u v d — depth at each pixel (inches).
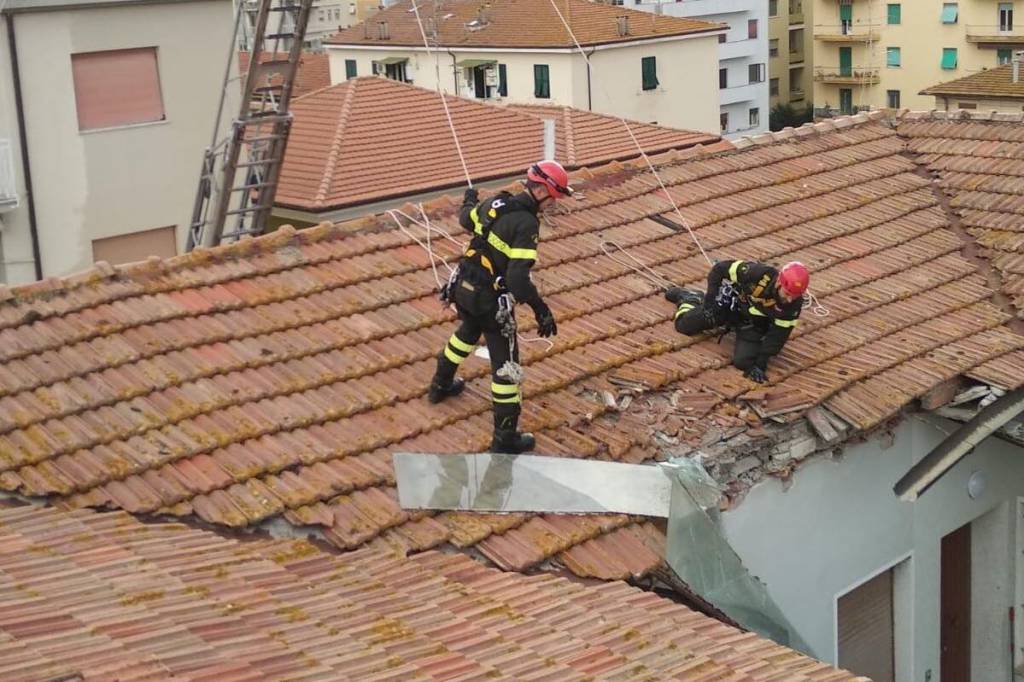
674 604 536.7
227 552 511.5
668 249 844.6
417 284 748.0
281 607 460.1
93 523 515.8
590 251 823.7
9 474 530.3
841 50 5275.6
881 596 808.9
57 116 1726.1
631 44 3523.6
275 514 548.7
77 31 1722.4
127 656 384.2
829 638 747.4
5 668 365.1
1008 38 4692.4
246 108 1211.9
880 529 773.9
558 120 2140.7
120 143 1787.6
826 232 904.9
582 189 899.4
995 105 3722.9
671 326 760.3
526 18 3649.1
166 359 627.8
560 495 604.4
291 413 612.7
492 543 570.3
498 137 2053.4
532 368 695.1
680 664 457.1
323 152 1916.8
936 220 955.3
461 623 473.1
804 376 722.2
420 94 2116.1
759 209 922.7
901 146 1074.1
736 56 5007.4
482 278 596.4
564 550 577.6
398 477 590.2
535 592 522.6
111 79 1775.3
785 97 5595.5
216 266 714.2
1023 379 745.0
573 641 466.3
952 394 762.2
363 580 511.5
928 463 768.9
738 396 695.1
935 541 820.0
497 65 3631.9
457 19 3826.3
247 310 685.3
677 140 2155.5
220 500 549.6
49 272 1763.0
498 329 605.9
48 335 621.0
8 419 560.7
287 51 1391.5
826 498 732.7
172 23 1807.3
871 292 836.6
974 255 915.4
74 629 403.5
